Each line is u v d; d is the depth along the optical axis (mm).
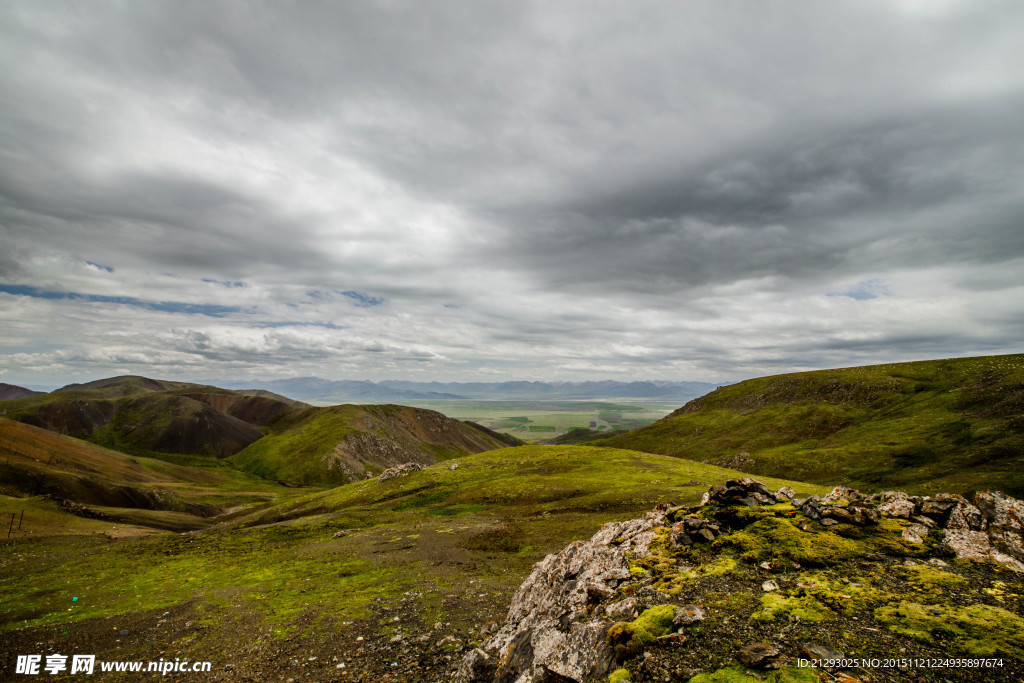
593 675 13594
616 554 22312
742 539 20938
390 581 39031
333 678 21734
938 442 116125
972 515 19359
